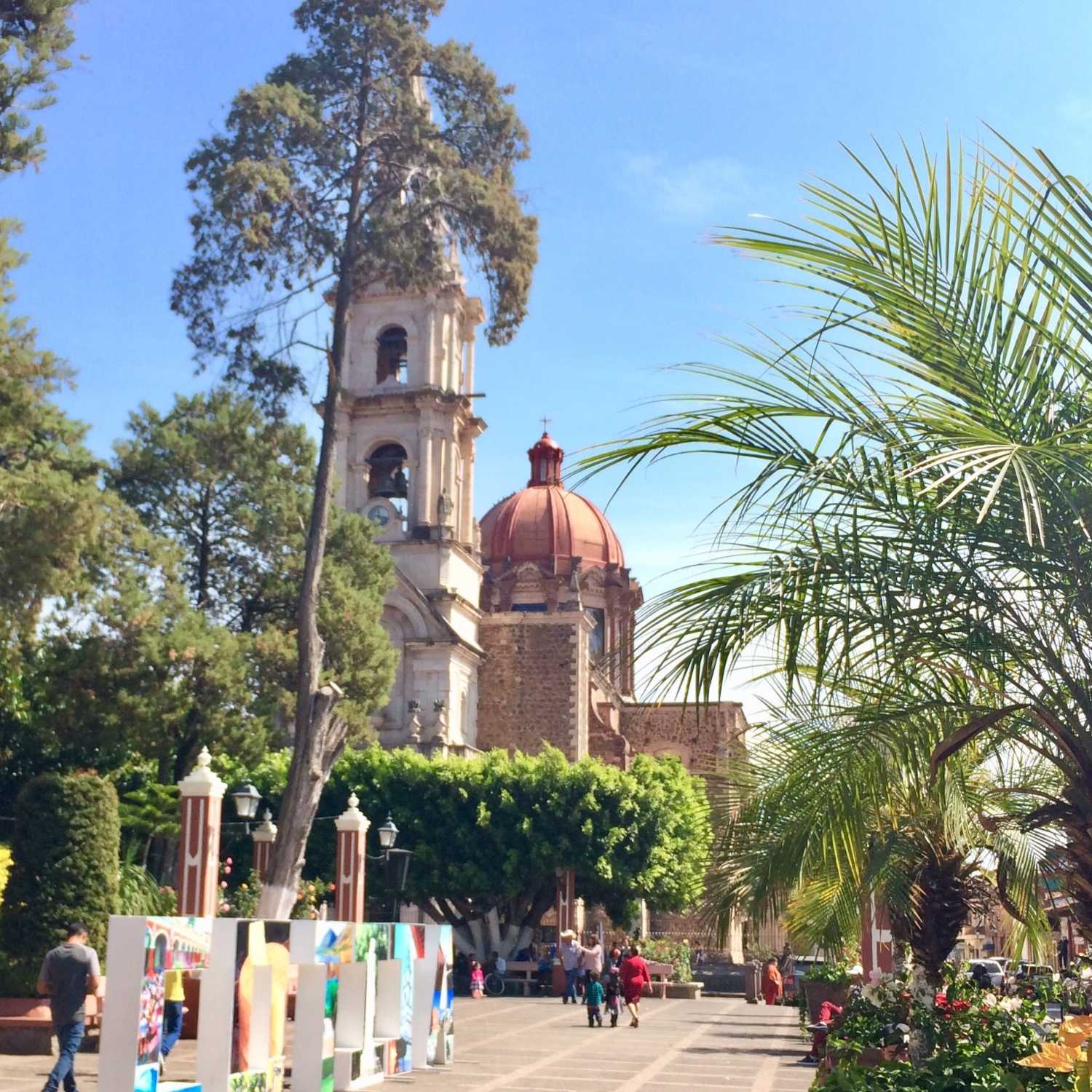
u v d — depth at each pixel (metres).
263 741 36.59
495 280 27.47
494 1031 25.88
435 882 44.28
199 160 26.20
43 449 30.91
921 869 13.58
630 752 64.75
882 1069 9.24
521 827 43.62
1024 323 6.28
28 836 19.48
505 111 27.97
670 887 45.50
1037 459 5.98
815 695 8.88
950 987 13.14
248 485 41.66
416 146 26.73
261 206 25.61
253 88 25.97
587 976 28.17
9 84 22.14
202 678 35.38
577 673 59.12
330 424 25.47
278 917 22.80
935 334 6.41
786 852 9.32
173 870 35.50
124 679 34.50
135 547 34.97
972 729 7.41
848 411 6.89
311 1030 14.36
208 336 26.20
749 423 7.07
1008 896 12.48
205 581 41.59
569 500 76.38
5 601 23.41
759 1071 18.80
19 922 19.05
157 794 33.91
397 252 26.61
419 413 55.69
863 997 14.46
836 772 8.92
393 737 52.84
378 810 44.66
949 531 6.94
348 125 27.45
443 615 54.28
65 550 23.28
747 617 7.63
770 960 41.53
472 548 58.31
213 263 25.98
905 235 6.34
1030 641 7.28
